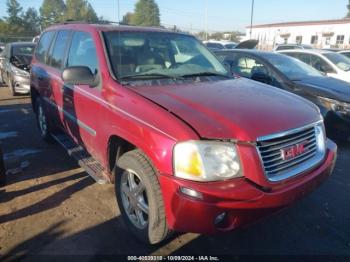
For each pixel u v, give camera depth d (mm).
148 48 3785
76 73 3299
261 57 6531
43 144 5520
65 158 4902
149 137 2604
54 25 5262
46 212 3463
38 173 4375
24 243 2980
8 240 3018
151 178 2629
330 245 3031
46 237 3066
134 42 3754
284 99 3215
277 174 2551
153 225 2680
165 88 3156
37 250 2893
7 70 10258
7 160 4797
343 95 5422
